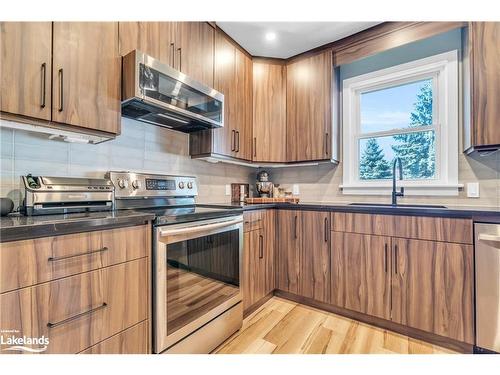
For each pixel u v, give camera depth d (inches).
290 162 99.3
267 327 71.2
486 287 56.3
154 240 49.3
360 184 97.7
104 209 57.0
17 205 49.6
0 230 30.4
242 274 72.4
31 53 42.1
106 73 52.2
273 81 99.9
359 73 98.7
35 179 48.4
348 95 101.0
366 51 84.7
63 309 36.2
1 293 30.9
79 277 38.0
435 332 61.9
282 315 78.2
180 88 64.1
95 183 57.2
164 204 74.5
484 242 56.4
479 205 75.3
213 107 74.3
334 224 78.4
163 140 79.0
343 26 81.1
